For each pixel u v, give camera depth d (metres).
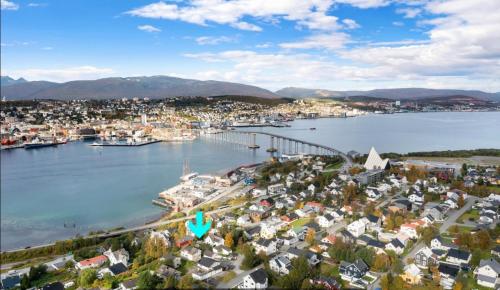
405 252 117.31
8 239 163.12
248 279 94.12
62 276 116.25
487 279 97.12
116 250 128.38
